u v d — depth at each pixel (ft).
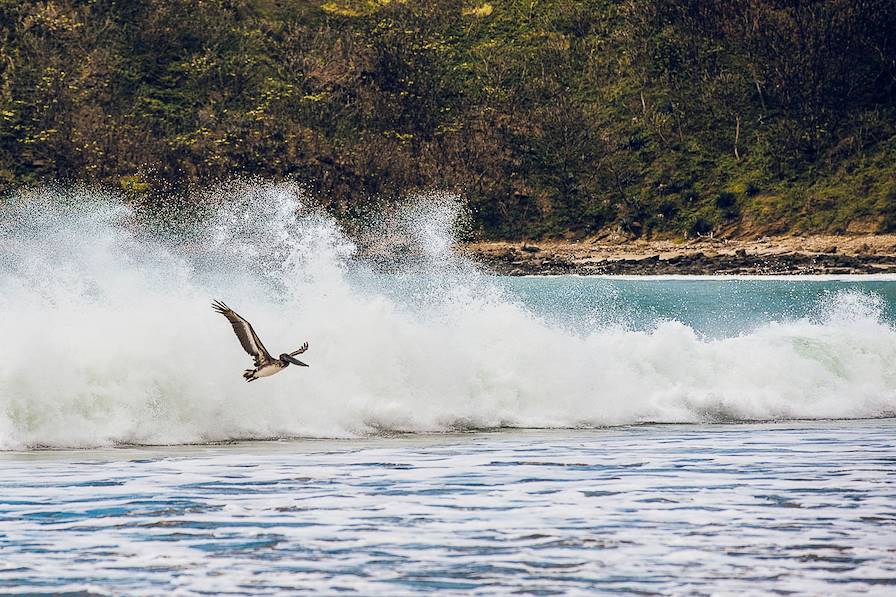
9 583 131.03
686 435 247.70
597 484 186.29
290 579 133.18
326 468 201.16
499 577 134.00
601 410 273.54
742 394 287.07
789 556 142.41
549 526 156.56
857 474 195.93
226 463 206.39
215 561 140.05
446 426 257.96
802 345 302.25
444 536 151.33
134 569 136.67
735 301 581.12
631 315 442.50
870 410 290.76
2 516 161.58
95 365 233.96
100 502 170.71
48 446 224.12
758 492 179.32
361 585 131.13
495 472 197.36
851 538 150.61
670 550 144.97
